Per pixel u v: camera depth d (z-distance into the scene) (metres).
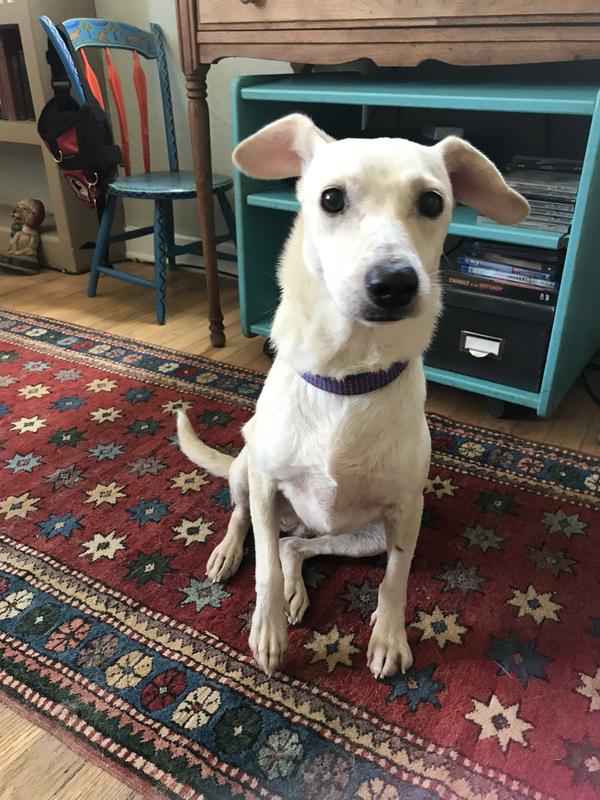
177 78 2.45
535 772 0.81
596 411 1.69
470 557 1.18
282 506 1.15
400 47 1.38
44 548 1.18
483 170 0.93
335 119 2.00
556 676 0.95
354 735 0.86
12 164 3.03
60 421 1.60
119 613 1.04
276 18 1.50
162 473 1.41
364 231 0.77
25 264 2.70
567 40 1.21
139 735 0.85
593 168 1.24
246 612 1.05
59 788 0.79
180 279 2.64
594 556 1.18
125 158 2.41
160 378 1.83
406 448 0.91
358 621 1.05
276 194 1.78
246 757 0.83
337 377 0.87
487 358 1.61
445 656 0.98
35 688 0.91
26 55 2.37
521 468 1.44
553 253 1.46
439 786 0.80
